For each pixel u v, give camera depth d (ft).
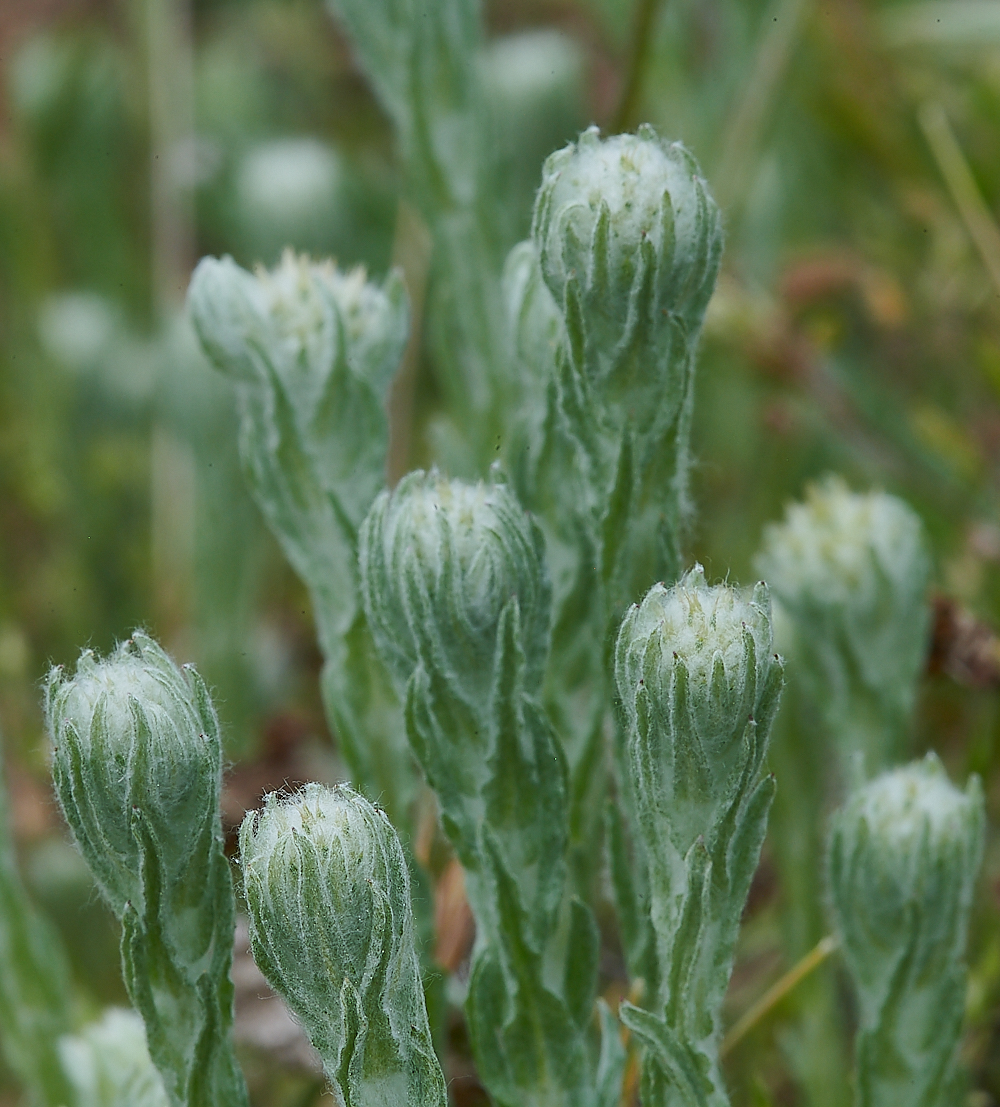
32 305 2.24
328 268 1.20
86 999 1.37
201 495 1.77
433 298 1.31
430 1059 1.03
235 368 1.17
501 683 1.08
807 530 1.27
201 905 1.07
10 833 1.25
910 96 1.82
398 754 1.16
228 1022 1.08
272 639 1.81
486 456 1.30
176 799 1.05
